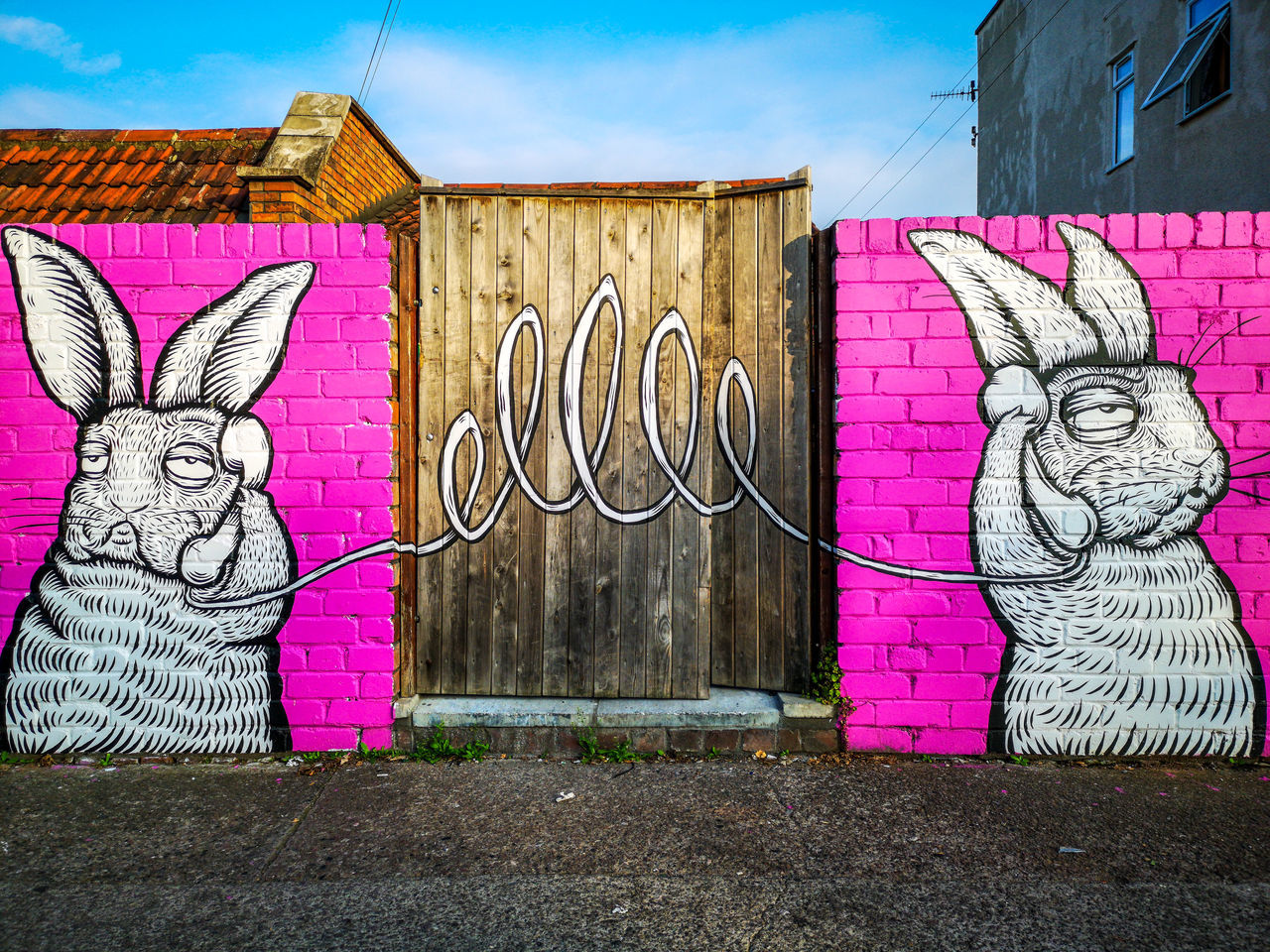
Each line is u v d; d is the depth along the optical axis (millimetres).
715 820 2979
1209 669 3486
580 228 3705
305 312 3572
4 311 3559
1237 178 8477
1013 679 3541
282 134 5262
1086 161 11680
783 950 2236
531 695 3736
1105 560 3504
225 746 3609
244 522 3580
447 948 2242
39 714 3605
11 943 2264
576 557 3721
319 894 2502
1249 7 8297
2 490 3576
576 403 3715
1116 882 2562
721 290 3736
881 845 2795
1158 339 3465
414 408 3715
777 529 3699
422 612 3738
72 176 5781
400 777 3363
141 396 3562
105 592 3582
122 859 2727
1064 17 12352
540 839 2846
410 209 5918
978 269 3508
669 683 3705
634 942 2270
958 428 3523
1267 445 3445
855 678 3578
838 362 3545
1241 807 3064
